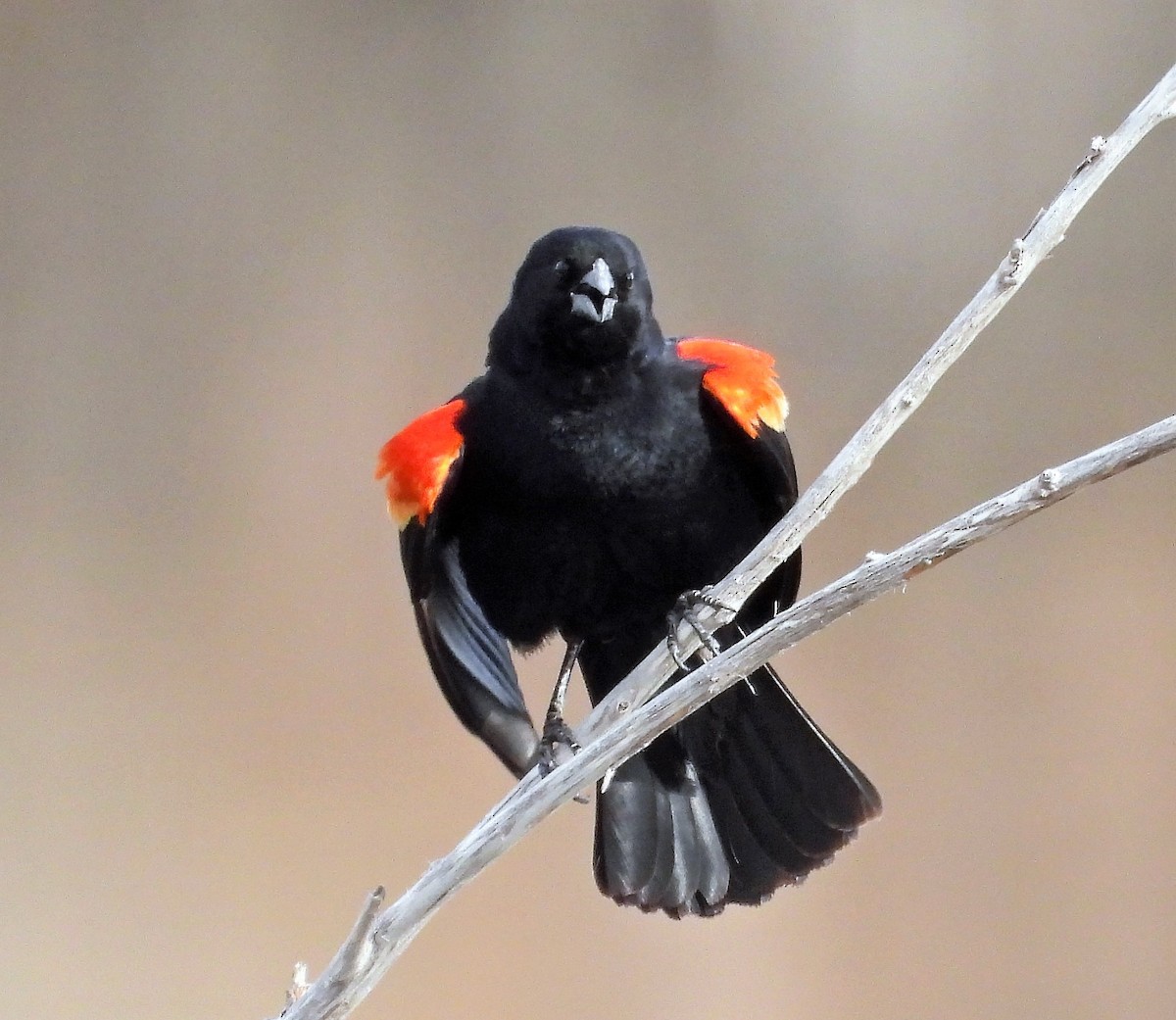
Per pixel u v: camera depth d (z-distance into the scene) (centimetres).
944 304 1238
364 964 434
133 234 1249
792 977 1047
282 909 1062
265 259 1249
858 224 1258
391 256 1249
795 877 650
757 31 1280
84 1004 1034
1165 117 520
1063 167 1256
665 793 662
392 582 1163
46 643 1146
